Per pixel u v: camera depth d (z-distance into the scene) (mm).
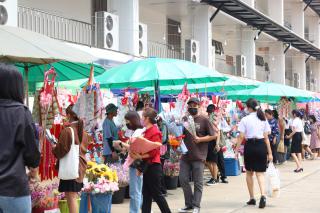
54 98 7793
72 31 17047
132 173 7977
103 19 16359
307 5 37062
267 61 36594
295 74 38781
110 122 10148
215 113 12578
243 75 27953
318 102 26297
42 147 7766
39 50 6246
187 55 22500
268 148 9688
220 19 25734
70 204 6984
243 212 9211
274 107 21453
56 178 8055
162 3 22438
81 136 7027
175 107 10984
